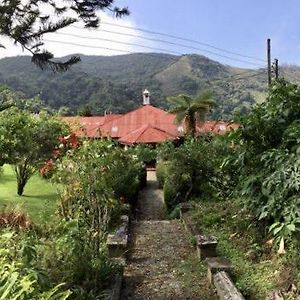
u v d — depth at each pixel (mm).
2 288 2428
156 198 14492
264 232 5836
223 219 7453
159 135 23719
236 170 6508
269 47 20484
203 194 10719
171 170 11328
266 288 4516
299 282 4164
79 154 6133
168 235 7793
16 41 6246
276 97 5633
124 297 4961
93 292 4340
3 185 13555
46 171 8477
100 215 5871
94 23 6859
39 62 6496
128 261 6281
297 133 4797
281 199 4297
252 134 5508
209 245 5980
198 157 10641
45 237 5344
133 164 10992
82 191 6055
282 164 4465
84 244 4691
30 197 11430
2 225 6477
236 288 4570
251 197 4992
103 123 31219
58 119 11906
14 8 5949
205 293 4918
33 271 3121
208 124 28656
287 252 4781
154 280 5457
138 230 8250
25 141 10562
